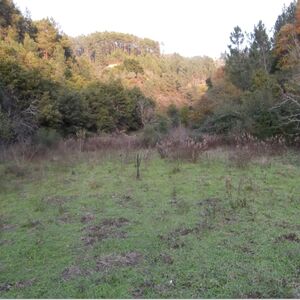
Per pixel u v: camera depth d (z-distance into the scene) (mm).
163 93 66938
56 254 5473
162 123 35688
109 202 8375
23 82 27000
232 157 13547
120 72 72750
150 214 7293
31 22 52219
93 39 98688
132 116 42781
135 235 6098
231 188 9273
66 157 16016
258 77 28609
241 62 37406
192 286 4293
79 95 31953
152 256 5195
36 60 34500
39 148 17812
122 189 9703
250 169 11930
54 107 28062
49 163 14953
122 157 15273
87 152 17703
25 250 5668
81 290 4281
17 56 31469
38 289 4383
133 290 4258
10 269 5023
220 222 6586
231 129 21188
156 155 15914
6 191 9992
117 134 31922
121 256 5262
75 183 10836
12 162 14438
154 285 4355
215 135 21344
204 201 8133
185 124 38281
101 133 30453
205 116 34656
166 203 8094
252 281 4348
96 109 35844
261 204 7691
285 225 6336
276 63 33500
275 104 19438
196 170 12094
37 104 26719
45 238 6176
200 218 6867
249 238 5742
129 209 7738
